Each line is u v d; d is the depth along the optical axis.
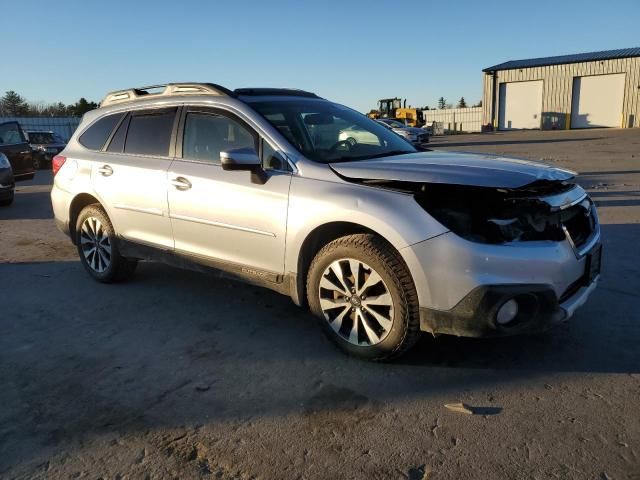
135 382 3.39
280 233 3.71
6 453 2.71
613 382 3.21
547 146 24.73
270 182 3.77
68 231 5.63
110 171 4.98
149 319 4.41
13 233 8.16
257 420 2.94
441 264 3.06
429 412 2.96
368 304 3.41
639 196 9.48
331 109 4.64
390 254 3.23
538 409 2.95
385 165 3.46
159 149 4.65
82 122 5.63
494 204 3.03
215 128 4.25
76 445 2.76
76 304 4.82
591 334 3.85
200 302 4.77
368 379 3.34
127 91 5.24
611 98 40.75
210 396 3.20
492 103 46.41
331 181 3.52
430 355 3.62
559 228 3.20
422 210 3.14
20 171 12.81
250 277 4.03
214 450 2.69
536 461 2.53
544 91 43.56
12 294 5.15
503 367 3.43
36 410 3.10
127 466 2.59
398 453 2.62
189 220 4.31
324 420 2.92
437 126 49.16
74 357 3.76
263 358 3.66
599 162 15.88
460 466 2.51
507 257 3.00
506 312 3.07
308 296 3.70
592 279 3.52
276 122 4.00
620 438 2.67
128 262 5.23
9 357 3.79
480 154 4.05
